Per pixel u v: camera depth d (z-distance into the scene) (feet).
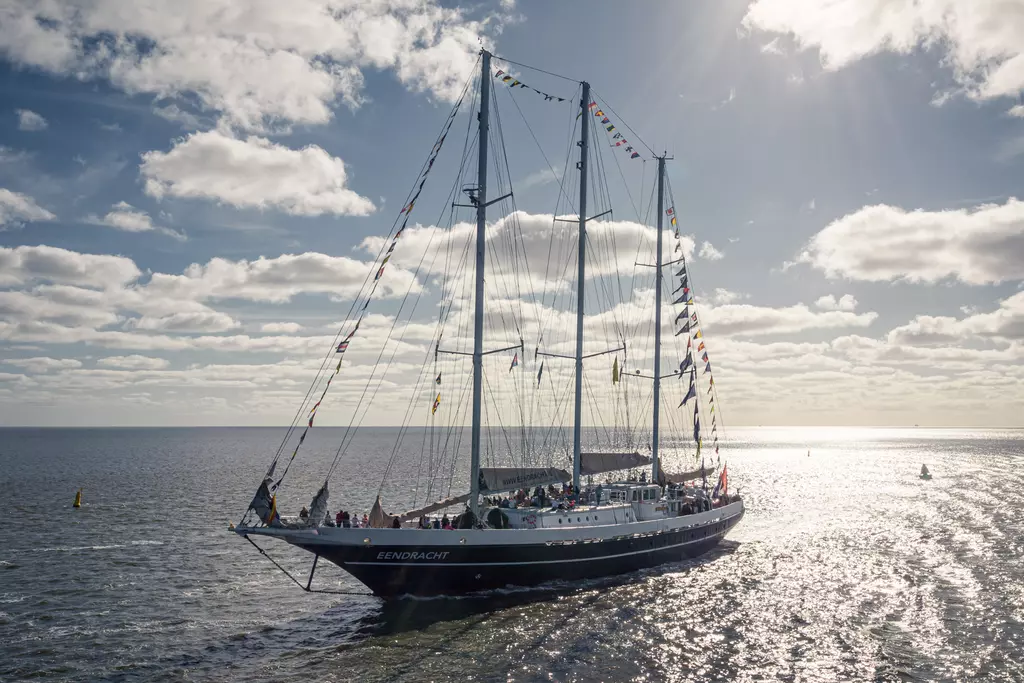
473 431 140.26
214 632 119.85
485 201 143.13
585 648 111.04
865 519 257.55
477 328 141.08
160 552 186.39
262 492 124.57
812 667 104.37
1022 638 117.70
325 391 125.70
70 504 291.17
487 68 145.59
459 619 124.67
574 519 153.48
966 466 575.79
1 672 101.45
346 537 125.18
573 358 177.99
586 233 184.24
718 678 99.96
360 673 101.04
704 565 170.09
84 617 128.26
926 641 116.16
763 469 565.94
